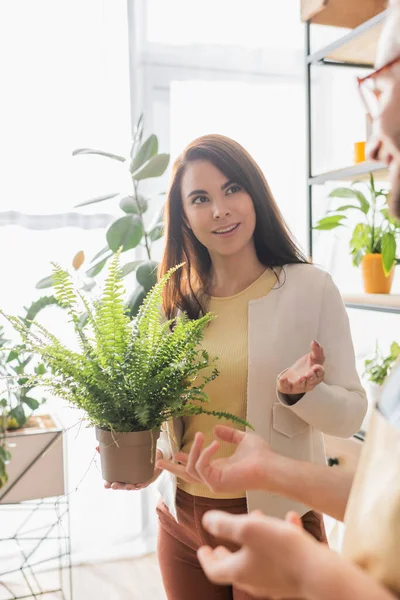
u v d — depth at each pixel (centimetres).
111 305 110
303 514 132
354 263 221
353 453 188
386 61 43
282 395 121
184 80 264
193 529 135
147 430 113
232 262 144
